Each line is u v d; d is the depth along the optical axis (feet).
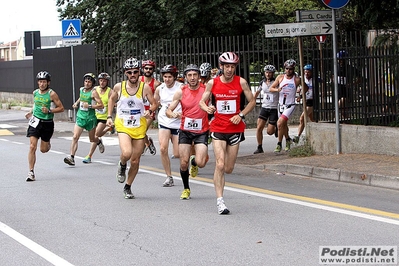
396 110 56.24
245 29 132.57
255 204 42.06
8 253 31.40
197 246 31.73
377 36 68.54
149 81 57.41
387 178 46.93
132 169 44.78
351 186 48.14
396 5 62.80
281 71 100.73
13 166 62.90
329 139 60.03
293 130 93.97
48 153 73.87
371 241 31.78
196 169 47.47
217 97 39.40
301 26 59.26
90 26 138.62
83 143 85.20
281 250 30.50
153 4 130.31
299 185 49.19
